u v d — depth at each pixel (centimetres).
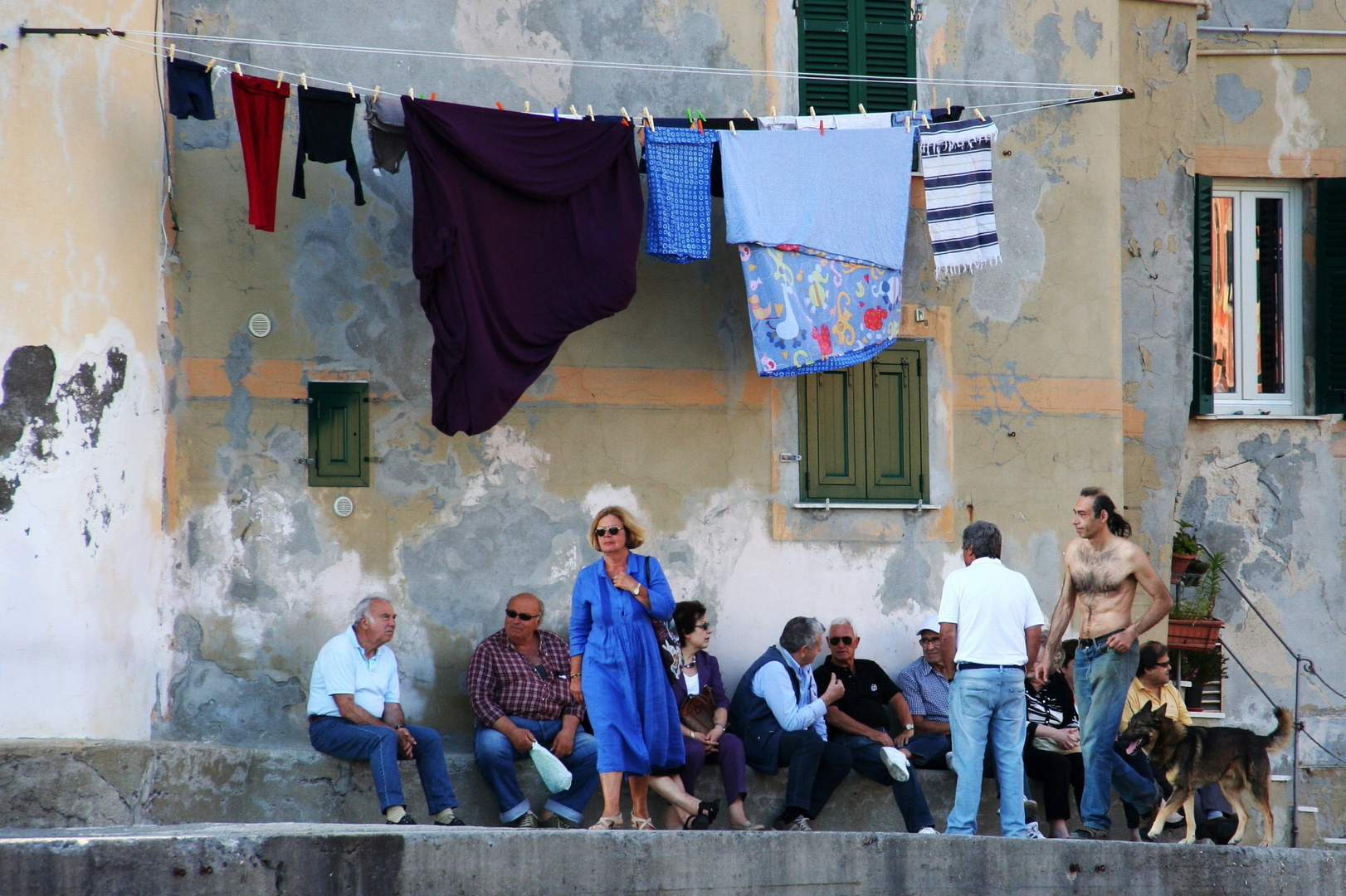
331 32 3497
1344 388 4422
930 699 3609
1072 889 2988
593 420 3603
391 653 3291
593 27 3653
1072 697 3600
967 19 3881
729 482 3672
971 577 3127
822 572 3709
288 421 3447
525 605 3353
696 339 3675
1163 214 4353
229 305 3431
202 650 3362
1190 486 4388
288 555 3422
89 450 3031
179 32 3416
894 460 3772
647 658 2994
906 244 3803
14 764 2723
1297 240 4522
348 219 3503
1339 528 4422
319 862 2364
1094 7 3950
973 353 3831
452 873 2461
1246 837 4212
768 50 3756
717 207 3703
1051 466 3850
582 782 3256
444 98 3556
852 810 3456
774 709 3338
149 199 3291
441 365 3238
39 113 2962
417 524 3491
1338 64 4512
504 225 3256
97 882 2239
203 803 3036
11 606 2864
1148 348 4319
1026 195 3891
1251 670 4347
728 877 2695
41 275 2952
